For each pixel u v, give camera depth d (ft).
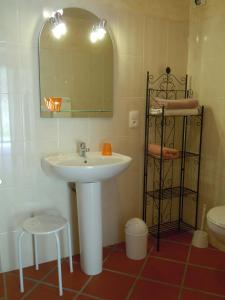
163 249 7.20
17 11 5.46
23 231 5.57
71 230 6.79
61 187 6.47
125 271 6.26
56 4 5.81
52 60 5.94
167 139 7.68
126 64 6.79
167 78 7.39
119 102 6.86
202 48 7.17
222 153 6.93
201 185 7.63
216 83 6.89
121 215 7.45
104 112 6.70
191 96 7.63
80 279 5.97
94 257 6.05
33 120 5.94
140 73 7.01
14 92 5.67
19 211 6.13
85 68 6.33
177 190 8.00
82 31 6.18
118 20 6.52
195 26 7.29
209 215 5.71
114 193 7.23
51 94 6.04
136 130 7.22
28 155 6.01
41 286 5.74
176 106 6.59
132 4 6.63
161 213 8.05
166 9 7.07
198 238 7.32
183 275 6.12
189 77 7.64
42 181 6.25
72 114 6.32
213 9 6.79
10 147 5.82
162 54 7.22
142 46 6.91
